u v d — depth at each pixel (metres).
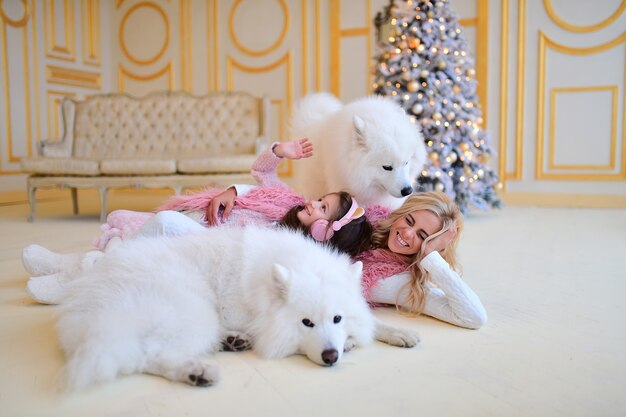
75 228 4.88
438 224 2.11
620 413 1.27
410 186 2.82
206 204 2.38
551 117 6.74
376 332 1.81
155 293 1.48
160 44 8.79
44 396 1.36
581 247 3.77
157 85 8.90
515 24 6.78
